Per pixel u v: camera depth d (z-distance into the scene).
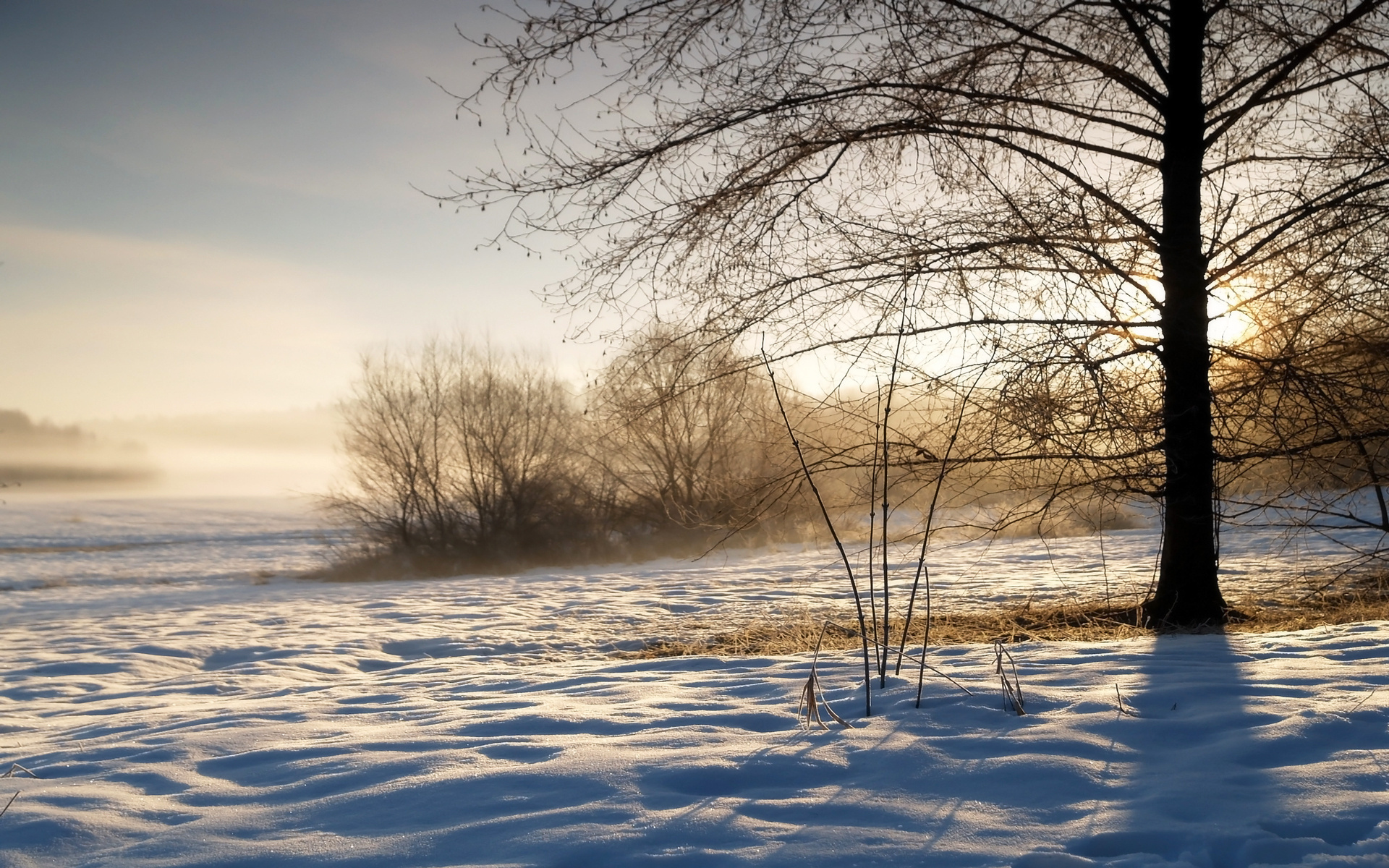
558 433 26.88
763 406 7.28
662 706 4.96
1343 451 6.87
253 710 5.93
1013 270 6.64
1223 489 7.31
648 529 25.61
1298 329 6.64
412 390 26.72
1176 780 3.29
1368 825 2.84
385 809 3.34
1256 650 5.80
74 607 19.02
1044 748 3.75
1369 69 6.82
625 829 2.99
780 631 9.23
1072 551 17.61
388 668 9.33
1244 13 7.29
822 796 3.29
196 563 31.22
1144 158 7.50
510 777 3.60
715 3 6.80
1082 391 6.37
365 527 26.70
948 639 7.73
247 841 3.09
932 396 6.50
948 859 2.71
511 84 6.79
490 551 25.83
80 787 3.85
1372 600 8.61
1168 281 7.11
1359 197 6.63
